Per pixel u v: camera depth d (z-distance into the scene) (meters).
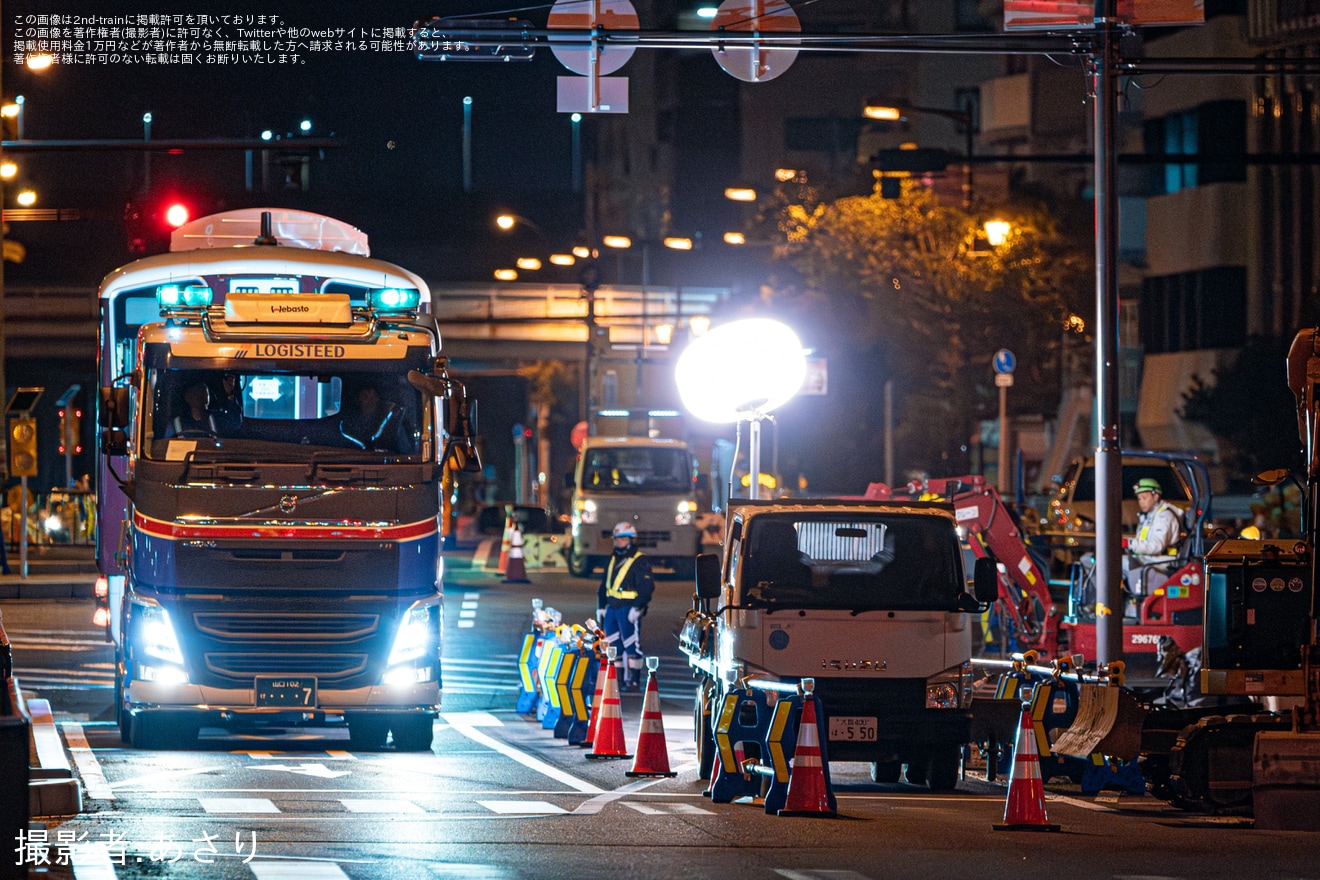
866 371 153.75
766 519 38.84
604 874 26.48
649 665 40.66
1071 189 175.00
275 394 44.16
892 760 38.84
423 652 43.94
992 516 63.19
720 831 31.41
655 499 109.38
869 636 38.22
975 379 151.50
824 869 27.22
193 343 43.78
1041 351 149.38
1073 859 28.88
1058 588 79.50
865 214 147.50
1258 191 149.50
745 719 36.75
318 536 43.34
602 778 39.88
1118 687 39.19
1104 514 52.50
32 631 74.69
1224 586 37.59
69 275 199.00
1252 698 41.16
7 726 25.36
